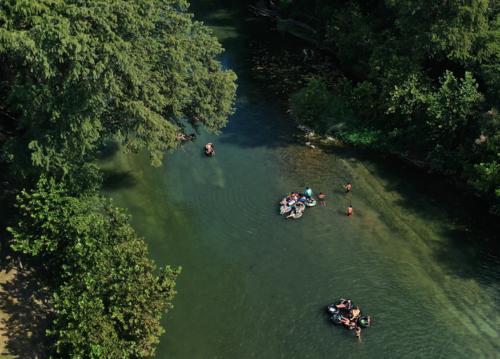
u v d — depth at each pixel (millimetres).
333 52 83812
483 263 48031
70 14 41281
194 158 61062
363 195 55844
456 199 55062
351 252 49406
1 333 38781
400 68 59562
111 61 42031
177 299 44938
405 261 48406
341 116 65938
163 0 51000
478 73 58031
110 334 35000
